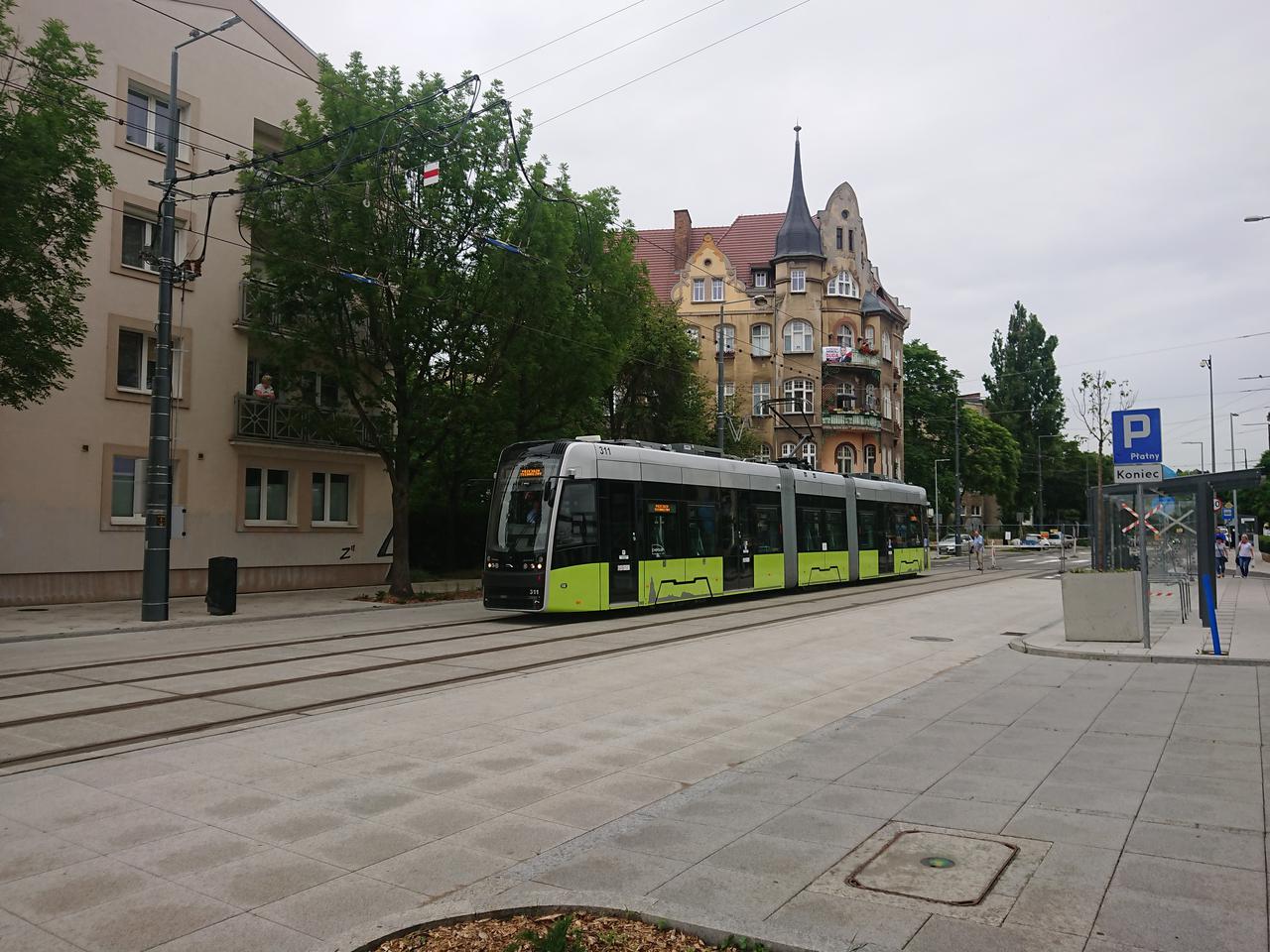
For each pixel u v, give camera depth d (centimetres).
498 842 544
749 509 2327
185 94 2434
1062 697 997
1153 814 573
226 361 2516
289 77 2728
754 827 560
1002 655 1346
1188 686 1046
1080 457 8938
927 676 1165
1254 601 2238
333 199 2161
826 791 638
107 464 2234
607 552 1850
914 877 472
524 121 2372
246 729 838
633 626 1700
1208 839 525
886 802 610
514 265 2288
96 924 430
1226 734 797
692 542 2084
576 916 425
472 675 1135
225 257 2522
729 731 849
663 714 922
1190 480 1468
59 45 1653
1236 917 418
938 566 4712
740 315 5347
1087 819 565
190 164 2444
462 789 653
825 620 1825
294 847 535
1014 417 8106
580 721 885
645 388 3619
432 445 2638
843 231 5638
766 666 1232
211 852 526
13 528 2061
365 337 2509
